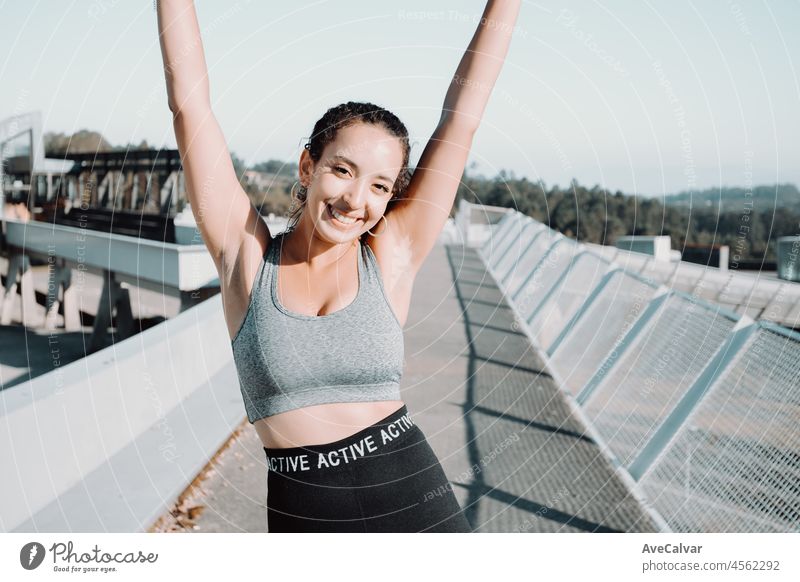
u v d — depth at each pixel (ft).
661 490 10.18
